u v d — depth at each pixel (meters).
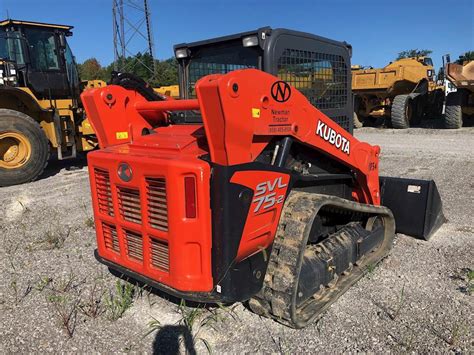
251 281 2.60
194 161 2.34
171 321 2.96
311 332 2.77
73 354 2.64
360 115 16.91
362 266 3.51
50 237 4.54
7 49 8.41
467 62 13.99
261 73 2.38
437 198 4.37
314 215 2.69
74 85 9.18
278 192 2.65
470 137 12.20
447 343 2.62
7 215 5.61
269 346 2.65
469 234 4.43
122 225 2.78
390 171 7.77
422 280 3.43
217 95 2.14
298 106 2.71
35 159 7.70
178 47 3.46
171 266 2.49
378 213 3.63
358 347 2.61
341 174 3.44
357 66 17.48
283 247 2.69
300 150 3.07
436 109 18.25
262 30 2.83
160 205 2.49
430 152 9.81
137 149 2.80
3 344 2.73
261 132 2.43
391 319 2.89
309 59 3.20
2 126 7.33
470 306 3.03
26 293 3.38
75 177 8.12
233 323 2.90
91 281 3.58
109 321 2.97
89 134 9.02
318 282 2.96
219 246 2.39
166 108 2.96
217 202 2.33
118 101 3.09
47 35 8.66
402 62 16.11
